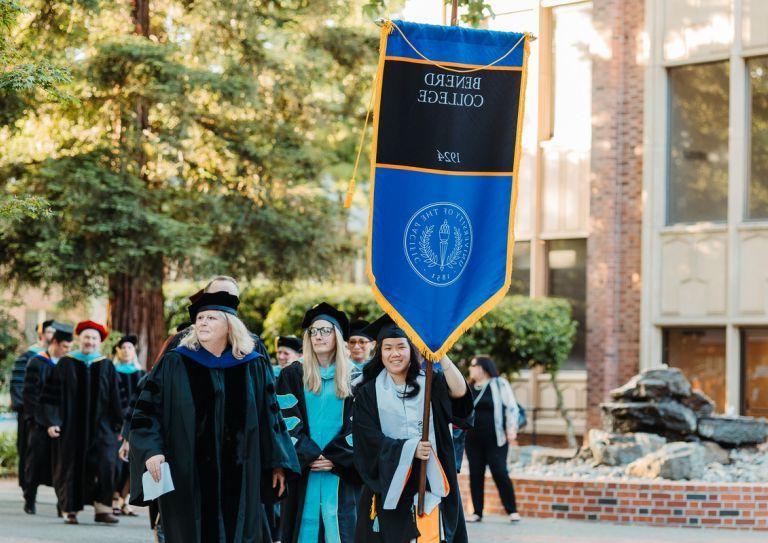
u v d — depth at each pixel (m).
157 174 25.23
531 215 27.55
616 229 25.91
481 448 16.53
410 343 8.80
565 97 27.16
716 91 24.89
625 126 25.94
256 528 8.74
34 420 16.58
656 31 25.41
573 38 27.06
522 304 25.39
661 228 25.27
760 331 24.27
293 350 13.00
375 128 8.77
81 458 15.73
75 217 22.75
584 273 27.02
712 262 24.67
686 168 25.23
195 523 8.49
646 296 25.34
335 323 10.68
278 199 25.89
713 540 14.59
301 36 26.34
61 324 16.89
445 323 8.70
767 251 24.05
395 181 8.77
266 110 25.97
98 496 15.73
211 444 8.59
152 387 8.59
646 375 19.53
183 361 8.66
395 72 8.80
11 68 15.30
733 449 19.20
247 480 8.70
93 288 24.28
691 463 17.27
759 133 24.47
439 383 8.77
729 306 24.38
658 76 25.41
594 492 16.72
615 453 18.80
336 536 10.45
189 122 24.27
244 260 25.78
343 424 10.51
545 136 27.42
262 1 25.89
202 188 25.53
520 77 8.97
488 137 8.91
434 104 8.84
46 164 22.77
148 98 24.06
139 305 25.17
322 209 26.25
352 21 27.45
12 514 16.66
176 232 23.19
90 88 24.03
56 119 24.33
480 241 8.85
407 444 8.48
